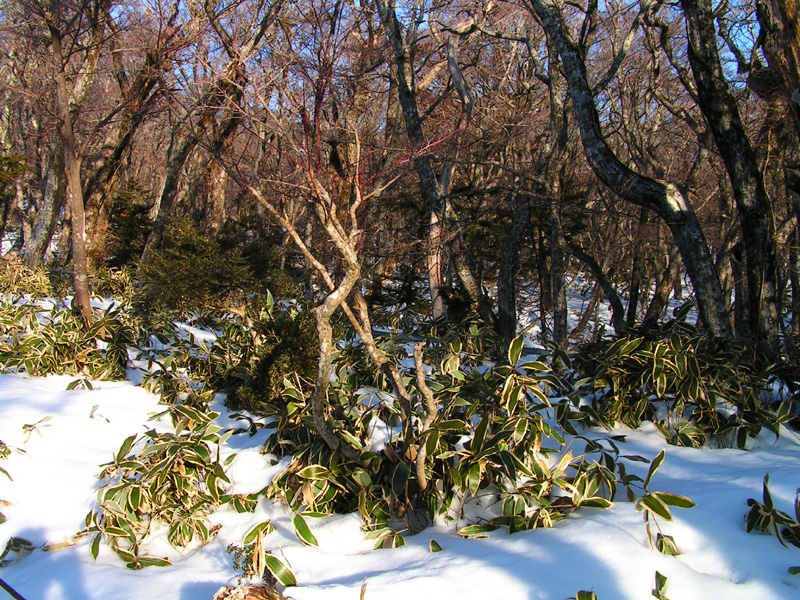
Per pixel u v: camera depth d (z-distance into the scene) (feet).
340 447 11.91
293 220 45.44
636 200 21.02
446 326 32.53
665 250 61.41
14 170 33.50
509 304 35.01
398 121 51.42
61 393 18.22
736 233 45.62
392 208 41.86
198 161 63.52
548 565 8.93
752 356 18.80
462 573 8.86
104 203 49.83
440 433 11.02
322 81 13.61
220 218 50.01
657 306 44.75
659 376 14.80
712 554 9.11
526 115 48.03
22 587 9.57
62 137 23.17
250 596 8.54
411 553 10.00
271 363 18.35
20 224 85.46
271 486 12.10
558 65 34.47
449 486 11.60
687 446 14.52
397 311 37.63
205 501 11.82
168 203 45.65
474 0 40.27
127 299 34.30
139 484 11.24
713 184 61.41
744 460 13.29
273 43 26.73
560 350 18.44
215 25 28.55
